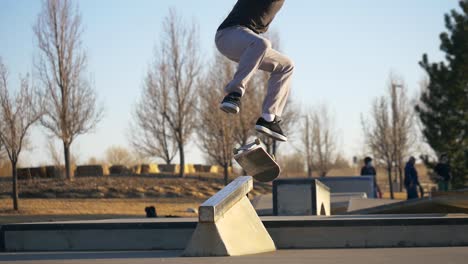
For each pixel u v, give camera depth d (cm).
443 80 2942
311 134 5506
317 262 465
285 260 480
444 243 659
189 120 3769
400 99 4584
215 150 3662
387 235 659
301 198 1457
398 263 456
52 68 3253
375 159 4981
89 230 683
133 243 675
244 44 507
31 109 2497
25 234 694
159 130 4056
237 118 3825
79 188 3084
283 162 6650
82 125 3291
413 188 1986
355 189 2506
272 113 542
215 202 535
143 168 4012
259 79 4016
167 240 670
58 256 576
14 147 2412
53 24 3253
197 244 524
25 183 3188
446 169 1980
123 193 3073
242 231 565
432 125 2989
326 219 677
